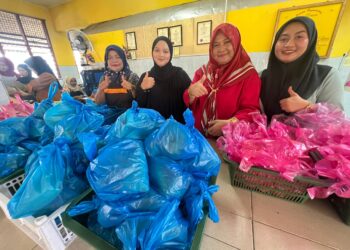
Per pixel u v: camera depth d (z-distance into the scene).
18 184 0.55
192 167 0.36
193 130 0.39
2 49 2.82
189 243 0.31
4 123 0.61
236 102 0.89
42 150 0.42
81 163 0.49
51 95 0.69
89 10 2.69
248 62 0.86
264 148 0.49
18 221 0.50
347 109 1.46
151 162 0.36
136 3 2.27
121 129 0.40
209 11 1.93
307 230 0.40
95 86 2.04
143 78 1.16
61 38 3.39
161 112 1.16
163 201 0.33
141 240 0.28
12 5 2.72
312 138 0.55
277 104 0.86
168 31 2.22
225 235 0.40
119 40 2.63
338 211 0.44
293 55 0.76
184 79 1.14
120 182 0.32
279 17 1.62
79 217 0.38
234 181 0.53
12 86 1.67
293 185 0.46
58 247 0.42
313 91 0.82
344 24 1.43
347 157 0.43
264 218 0.44
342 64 1.48
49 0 2.80
